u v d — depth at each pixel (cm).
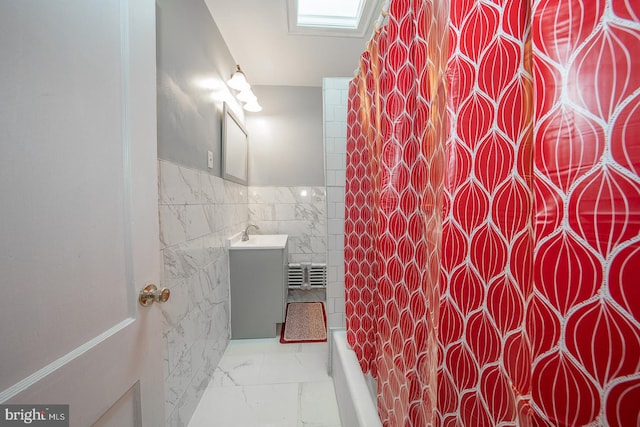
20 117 36
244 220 235
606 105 27
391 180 83
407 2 74
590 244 28
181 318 111
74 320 44
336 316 150
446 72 49
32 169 37
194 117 128
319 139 257
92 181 49
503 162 42
